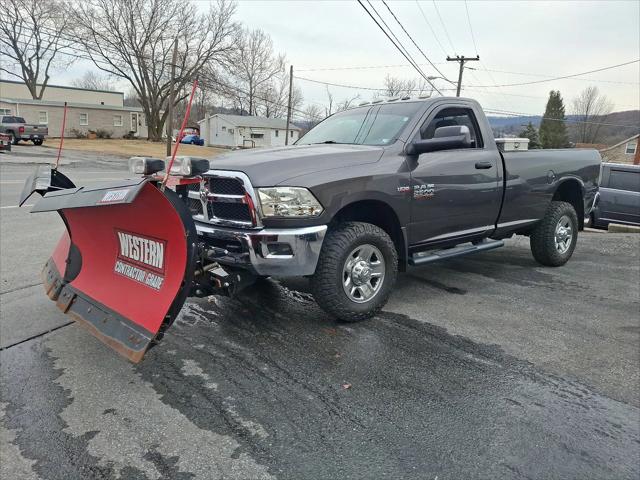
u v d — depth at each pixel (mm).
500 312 4422
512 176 5223
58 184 3711
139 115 50875
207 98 48219
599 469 2316
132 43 41688
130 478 2238
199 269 3383
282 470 2283
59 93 53250
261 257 3477
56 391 2969
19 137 33031
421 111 4520
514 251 7211
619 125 54750
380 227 4332
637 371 3322
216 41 42750
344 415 2723
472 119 5008
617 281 5543
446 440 2514
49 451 2420
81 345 3609
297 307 4406
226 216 3721
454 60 35906
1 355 3438
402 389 3008
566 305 4664
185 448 2441
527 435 2568
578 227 6676
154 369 3242
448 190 4504
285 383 3062
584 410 2822
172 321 2830
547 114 73688
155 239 2945
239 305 4441
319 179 3559
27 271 5500
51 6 42500
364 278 3963
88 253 3549
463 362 3393
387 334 3840
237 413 2736
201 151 41250
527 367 3346
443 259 4613
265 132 61750
